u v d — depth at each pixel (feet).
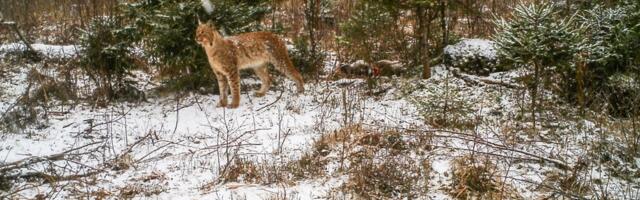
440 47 33.76
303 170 20.74
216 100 30.04
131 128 25.88
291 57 33.40
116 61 29.55
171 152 22.91
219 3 29.14
